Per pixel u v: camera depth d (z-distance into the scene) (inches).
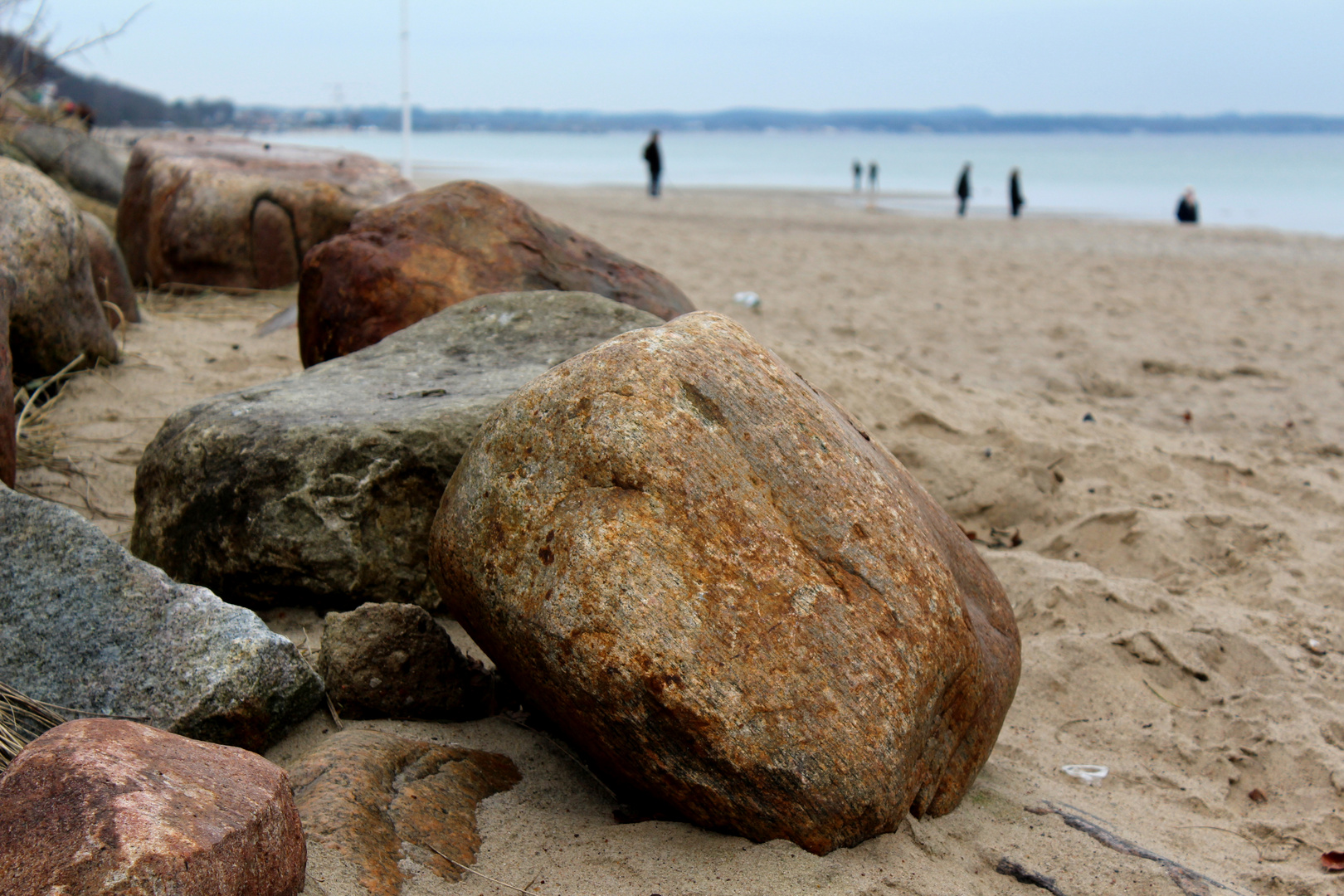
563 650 82.9
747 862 84.0
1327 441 256.5
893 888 82.9
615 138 6993.1
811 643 83.9
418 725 105.3
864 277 463.2
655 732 83.1
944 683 91.1
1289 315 415.5
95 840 63.2
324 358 184.4
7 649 95.3
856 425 109.0
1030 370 313.1
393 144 3484.3
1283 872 102.0
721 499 85.0
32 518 101.6
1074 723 134.3
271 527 120.3
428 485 124.3
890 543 90.0
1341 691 140.7
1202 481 216.4
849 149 3919.8
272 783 74.9
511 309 156.9
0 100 274.7
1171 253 612.4
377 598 123.8
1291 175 1946.4
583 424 86.0
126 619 97.1
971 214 927.7
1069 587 163.5
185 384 203.9
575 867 84.6
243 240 296.2
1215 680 142.3
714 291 397.4
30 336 180.4
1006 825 100.7
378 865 79.1
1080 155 3280.0
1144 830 107.6
